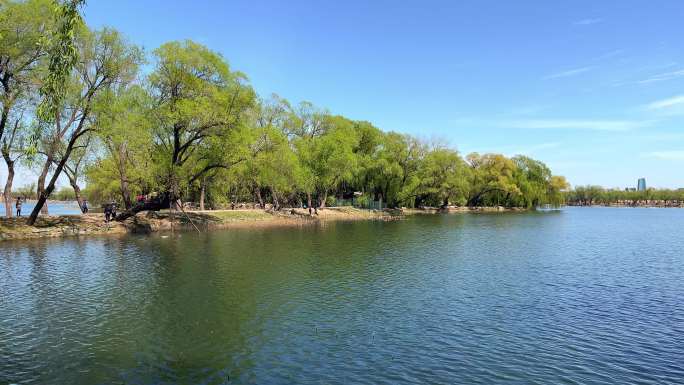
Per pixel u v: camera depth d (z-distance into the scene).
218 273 28.72
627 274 29.98
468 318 19.84
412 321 19.33
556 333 17.98
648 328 18.72
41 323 18.44
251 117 66.44
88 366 14.31
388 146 104.31
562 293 24.52
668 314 20.69
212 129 47.06
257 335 17.36
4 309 20.28
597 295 24.16
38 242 41.50
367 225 70.12
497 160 126.94
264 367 14.36
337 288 25.14
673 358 15.48
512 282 27.17
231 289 24.55
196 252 37.25
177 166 47.72
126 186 52.56
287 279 27.23
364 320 19.38
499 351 15.97
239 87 49.91
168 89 47.81
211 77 49.44
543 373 14.16
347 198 117.62
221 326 18.36
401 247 42.50
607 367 14.66
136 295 22.97
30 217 44.66
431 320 19.48
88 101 40.38
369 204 106.81
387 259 35.16
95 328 17.92
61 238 44.56
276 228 62.19
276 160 61.41
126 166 53.59
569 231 63.06
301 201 100.00
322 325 18.64
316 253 37.88
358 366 14.51
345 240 47.88
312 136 87.06
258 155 59.62
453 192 115.81
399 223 75.44
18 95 35.66
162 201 49.00
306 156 78.50
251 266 31.25
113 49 41.25
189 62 46.41
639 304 22.39
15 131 40.19
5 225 43.00
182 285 25.30
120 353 15.42
